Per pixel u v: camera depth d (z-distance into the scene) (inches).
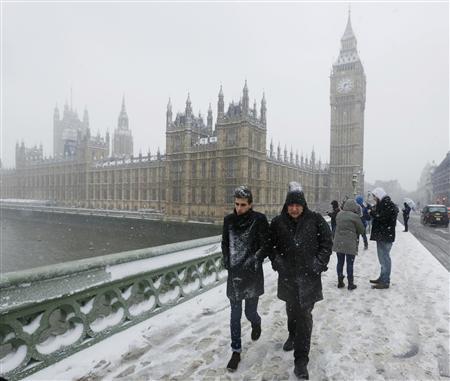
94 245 2405.3
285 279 198.1
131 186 3467.0
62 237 2687.0
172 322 255.8
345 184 3897.6
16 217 3607.3
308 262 194.1
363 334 239.5
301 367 181.8
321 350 215.3
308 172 3831.2
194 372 187.2
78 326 202.5
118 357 199.3
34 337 175.9
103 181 3826.3
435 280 390.3
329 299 322.0
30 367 173.2
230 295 199.5
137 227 2369.6
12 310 162.4
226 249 207.3
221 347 217.6
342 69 4003.4
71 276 195.5
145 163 3309.5
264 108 2522.1
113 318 229.5
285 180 3117.6
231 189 2298.2
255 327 225.3
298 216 201.6
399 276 411.8
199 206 2504.9
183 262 300.8
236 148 2276.1
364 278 409.7
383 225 357.4
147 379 178.2
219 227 1892.2
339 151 3956.7
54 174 4606.3
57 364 185.0
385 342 226.5
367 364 197.3
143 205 3331.7
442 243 786.8
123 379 177.3
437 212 1344.7
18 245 2456.9
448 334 238.5
